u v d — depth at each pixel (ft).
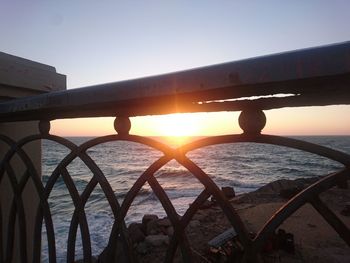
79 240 39.65
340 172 2.33
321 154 2.37
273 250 28.14
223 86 2.47
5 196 6.29
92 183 4.08
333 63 2.00
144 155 278.87
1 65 5.44
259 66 2.28
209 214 40.65
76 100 3.70
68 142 4.41
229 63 2.44
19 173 6.42
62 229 50.24
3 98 5.70
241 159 246.68
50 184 4.73
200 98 2.88
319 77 2.09
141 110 3.53
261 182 136.67
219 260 23.98
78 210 4.28
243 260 2.83
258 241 2.74
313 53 2.08
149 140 3.49
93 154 284.41
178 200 86.84
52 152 246.47
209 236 32.99
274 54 2.25
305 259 27.37
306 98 2.42
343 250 29.53
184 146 3.16
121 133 3.80
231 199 57.72
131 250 3.73
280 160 240.94
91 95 3.49
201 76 2.59
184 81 2.70
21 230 5.39
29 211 6.59
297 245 30.48
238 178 149.18
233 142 2.82
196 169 3.11
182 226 3.23
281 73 2.19
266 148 367.86
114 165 200.64
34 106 4.29
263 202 54.29
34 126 6.75
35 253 5.03
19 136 6.42
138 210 66.95
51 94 3.97
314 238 32.81
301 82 2.22
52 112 4.42
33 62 6.08
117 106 3.59
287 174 165.68
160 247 30.45
